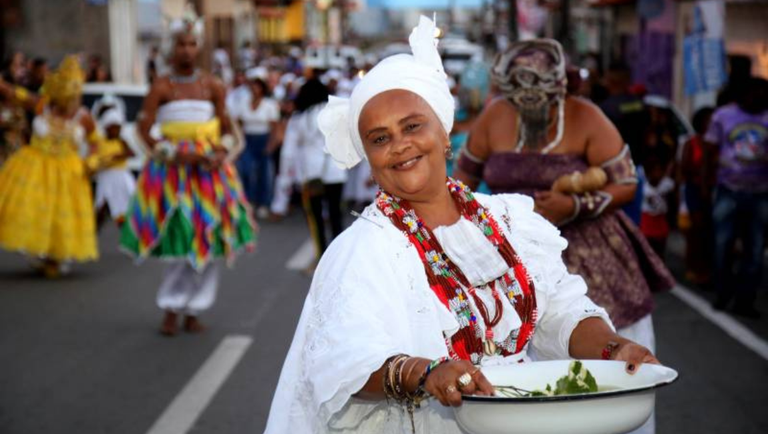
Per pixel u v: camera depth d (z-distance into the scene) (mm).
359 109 2826
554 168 4840
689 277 10977
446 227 2877
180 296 8562
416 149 2789
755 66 14891
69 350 8078
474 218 2932
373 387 2633
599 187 4711
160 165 8500
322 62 34000
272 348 8133
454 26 95312
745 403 6727
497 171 4961
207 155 8484
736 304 9383
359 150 2914
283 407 2836
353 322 2672
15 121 16344
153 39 31016
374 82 2811
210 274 8672
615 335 2959
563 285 3047
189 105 8492
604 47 27719
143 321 9133
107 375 7355
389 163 2801
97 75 23750
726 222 9352
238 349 8094
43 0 28016
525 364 2818
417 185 2801
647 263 5020
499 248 2928
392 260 2783
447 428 2832
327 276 2816
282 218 16656
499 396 2508
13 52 28094
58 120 11164
